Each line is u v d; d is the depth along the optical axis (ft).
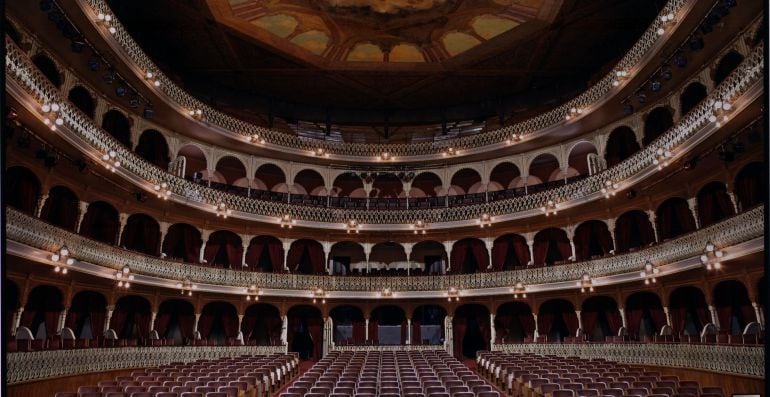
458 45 94.38
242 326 106.63
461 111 121.29
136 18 84.28
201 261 99.25
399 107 123.44
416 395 39.17
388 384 46.14
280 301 105.19
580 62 100.17
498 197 115.44
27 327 73.72
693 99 82.99
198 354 87.25
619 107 88.07
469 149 110.32
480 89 113.39
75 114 63.62
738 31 63.62
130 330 92.84
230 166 117.60
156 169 85.30
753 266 63.77
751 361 53.26
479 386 45.27
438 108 123.34
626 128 98.53
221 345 92.94
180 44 93.45
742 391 55.11
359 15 84.38
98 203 84.94
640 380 49.55
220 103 110.93
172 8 81.56
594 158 97.19
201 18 84.58
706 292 72.69
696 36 64.28
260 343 106.83
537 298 100.37
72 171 72.69
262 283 100.22
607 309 98.22
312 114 122.11
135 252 80.74
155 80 80.59
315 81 109.19
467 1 80.28
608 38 90.79
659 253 75.51
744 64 52.85
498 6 81.51
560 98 109.40
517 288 97.66
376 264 122.93
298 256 113.80
